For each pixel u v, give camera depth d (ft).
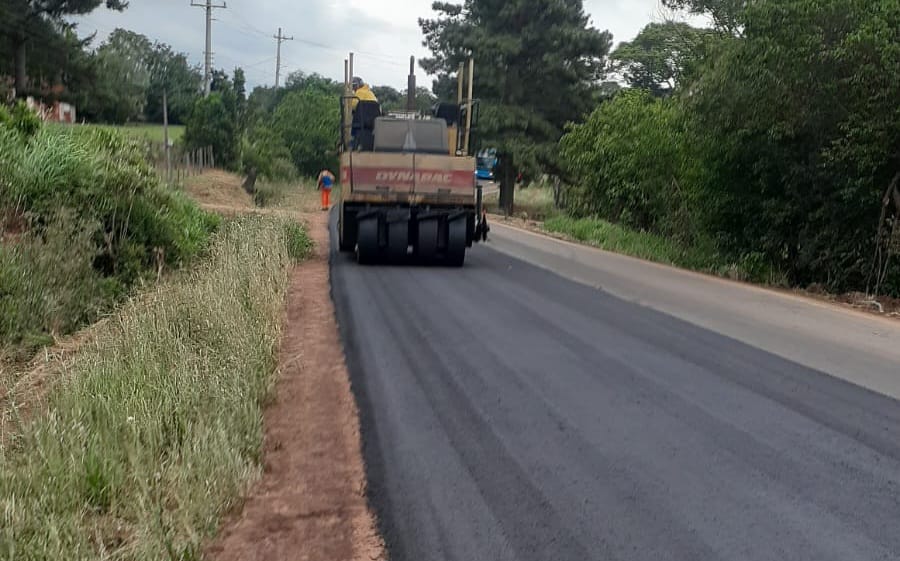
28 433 18.66
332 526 15.99
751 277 56.80
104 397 20.45
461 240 52.65
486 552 14.80
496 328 33.12
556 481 17.76
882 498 16.89
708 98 55.93
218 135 137.18
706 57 62.08
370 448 19.83
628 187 85.25
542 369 26.66
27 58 136.77
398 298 40.14
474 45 143.95
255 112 197.16
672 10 81.00
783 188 56.34
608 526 15.69
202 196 97.30
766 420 21.72
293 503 17.01
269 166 152.15
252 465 18.45
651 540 15.14
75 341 31.40
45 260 34.22
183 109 203.51
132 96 178.50
